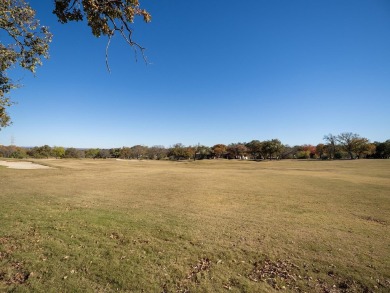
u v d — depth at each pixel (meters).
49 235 8.64
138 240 8.51
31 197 15.08
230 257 7.45
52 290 5.61
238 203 15.33
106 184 22.88
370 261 7.27
